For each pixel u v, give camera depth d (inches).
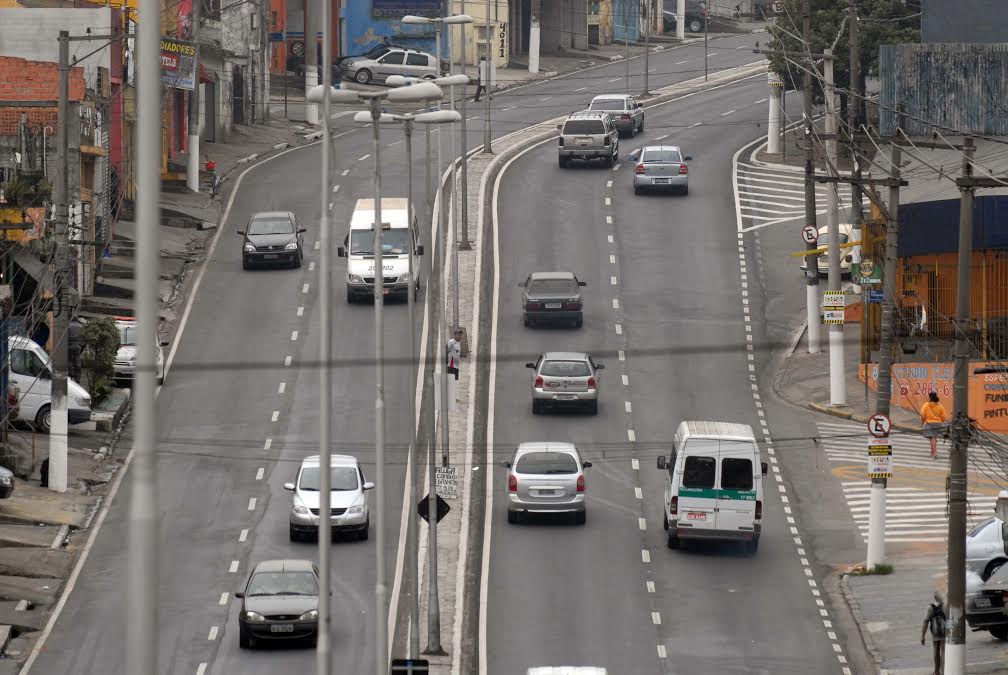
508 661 4158.5
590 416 6422.2
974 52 7628.0
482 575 4837.6
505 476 5748.0
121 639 4291.3
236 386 6545.3
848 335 7504.9
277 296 7691.9
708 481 4945.9
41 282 6092.5
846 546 5211.6
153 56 1441.9
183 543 5049.2
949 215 6983.3
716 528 4953.3
